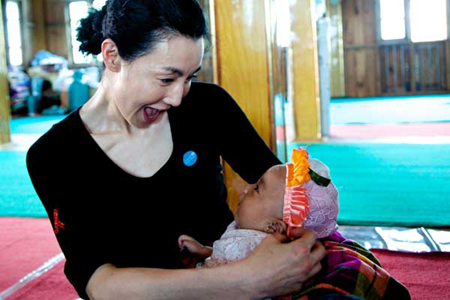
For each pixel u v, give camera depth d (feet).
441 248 8.87
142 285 3.71
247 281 3.60
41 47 47.88
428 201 12.16
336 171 16.01
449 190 13.05
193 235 4.84
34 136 29.04
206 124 4.88
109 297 3.79
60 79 43.04
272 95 9.61
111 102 4.37
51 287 8.11
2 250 9.89
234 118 5.12
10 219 12.22
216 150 5.02
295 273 3.63
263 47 9.47
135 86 3.89
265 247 3.73
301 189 4.47
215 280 3.63
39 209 13.10
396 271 8.09
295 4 21.67
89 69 42.29
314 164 4.68
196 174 4.75
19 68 46.19
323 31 21.97
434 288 7.38
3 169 19.24
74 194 4.25
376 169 15.98
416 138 21.36
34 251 9.80
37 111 43.09
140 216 4.44
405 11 45.80
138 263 4.52
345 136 23.22
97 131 4.43
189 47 3.74
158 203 4.50
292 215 4.43
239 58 9.57
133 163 4.44
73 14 47.16
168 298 3.69
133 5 3.71
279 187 4.58
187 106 4.80
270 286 3.63
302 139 22.39
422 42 45.91
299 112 22.33
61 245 4.22
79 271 4.07
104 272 3.96
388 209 11.68
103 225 4.31
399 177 14.78
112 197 4.34
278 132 10.26
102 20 4.10
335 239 4.80
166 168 4.53
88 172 4.30
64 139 4.33
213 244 4.72
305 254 3.64
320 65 22.13
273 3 9.76
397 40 46.34
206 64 17.40
